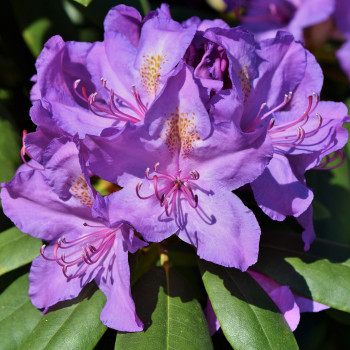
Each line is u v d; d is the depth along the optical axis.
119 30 0.36
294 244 0.37
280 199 0.34
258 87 0.35
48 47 0.35
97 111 0.36
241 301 0.34
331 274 0.36
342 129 0.35
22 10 0.42
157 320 0.34
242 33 0.34
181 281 0.36
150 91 0.35
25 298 0.38
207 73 0.34
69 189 0.34
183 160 0.33
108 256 0.34
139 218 0.33
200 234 0.33
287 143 0.35
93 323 0.34
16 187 0.35
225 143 0.32
